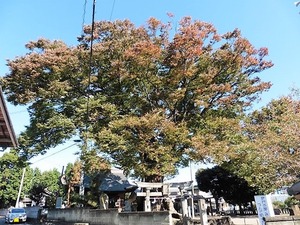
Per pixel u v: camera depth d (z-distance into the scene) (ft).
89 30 63.46
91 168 54.65
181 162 58.54
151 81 59.98
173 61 55.98
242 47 59.77
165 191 48.96
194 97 59.98
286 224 28.50
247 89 63.46
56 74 60.44
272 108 63.36
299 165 45.03
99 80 65.21
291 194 20.07
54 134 62.95
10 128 22.94
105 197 67.00
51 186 161.48
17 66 58.59
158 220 35.83
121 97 63.98
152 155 52.39
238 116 64.44
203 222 38.24
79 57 61.57
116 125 53.42
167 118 60.18
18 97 60.29
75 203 77.71
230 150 50.96
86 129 58.80
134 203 64.18
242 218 68.64
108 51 61.67
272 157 47.70
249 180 51.03
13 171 143.13
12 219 90.38
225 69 61.72
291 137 47.03
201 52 56.08
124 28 65.00
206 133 56.75
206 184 92.43
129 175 56.39
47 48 63.98
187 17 55.98
